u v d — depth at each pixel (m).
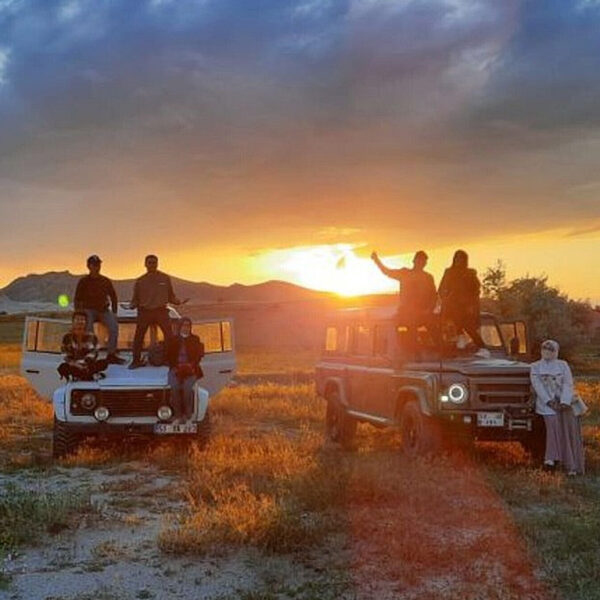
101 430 11.43
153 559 6.63
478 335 11.90
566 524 7.43
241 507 7.59
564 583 5.95
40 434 14.42
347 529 7.25
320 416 16.12
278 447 11.65
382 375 11.73
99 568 6.41
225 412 17.16
